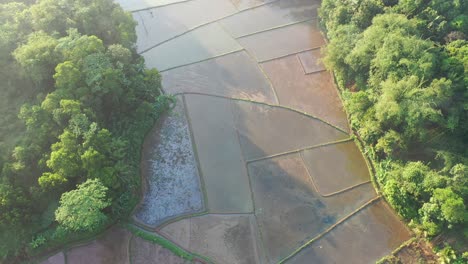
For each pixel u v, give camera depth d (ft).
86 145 87.56
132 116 106.01
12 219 83.10
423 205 86.58
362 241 88.69
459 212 80.94
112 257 87.15
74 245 88.79
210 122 111.86
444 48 104.37
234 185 99.09
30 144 91.25
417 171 88.58
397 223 91.04
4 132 96.02
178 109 114.73
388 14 112.06
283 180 99.60
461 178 84.33
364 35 108.47
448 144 93.56
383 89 97.35
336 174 100.32
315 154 104.27
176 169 102.06
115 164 90.99
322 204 95.04
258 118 112.57
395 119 95.09
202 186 99.04
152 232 91.30
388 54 100.37
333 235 89.97
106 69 98.32
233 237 90.17
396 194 90.84
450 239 84.38
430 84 94.84
